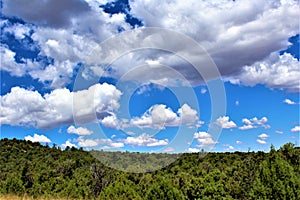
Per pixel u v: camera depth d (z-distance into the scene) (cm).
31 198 1978
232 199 2267
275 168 1473
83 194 2230
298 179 1454
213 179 2388
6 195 1911
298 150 1630
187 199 2250
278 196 1438
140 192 2092
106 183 2233
